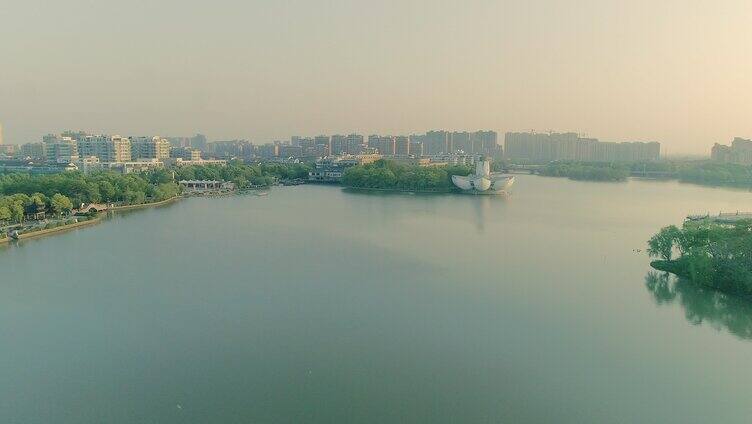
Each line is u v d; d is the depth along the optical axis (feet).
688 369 273.33
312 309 359.46
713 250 416.26
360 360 283.59
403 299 380.78
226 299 379.35
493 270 463.01
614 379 263.29
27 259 500.33
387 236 626.64
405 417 230.27
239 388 254.27
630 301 378.53
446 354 290.35
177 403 240.73
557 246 569.23
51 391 250.78
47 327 326.65
